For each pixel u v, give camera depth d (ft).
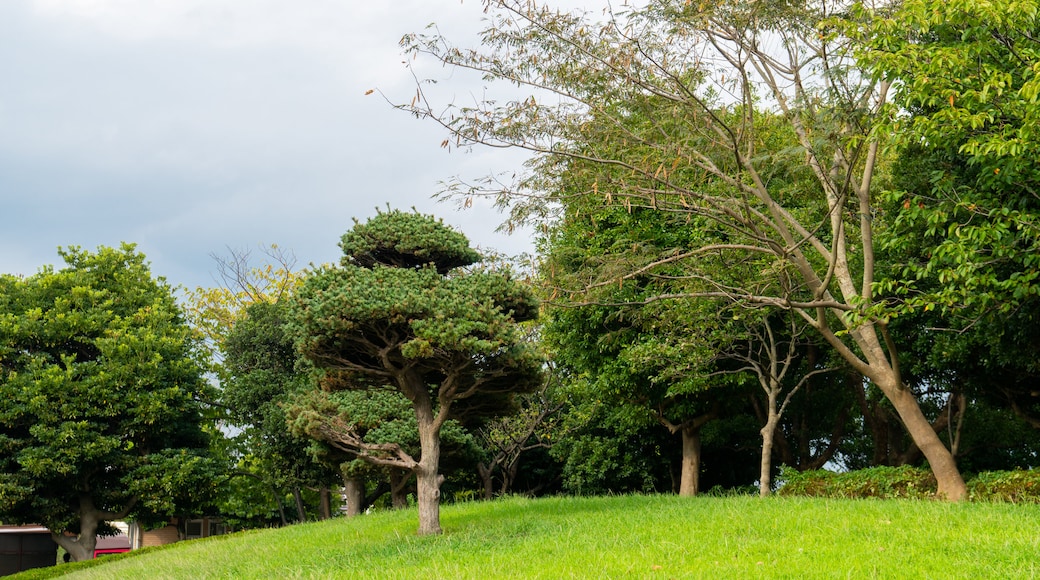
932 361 52.37
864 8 42.47
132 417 89.71
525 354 44.98
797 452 85.81
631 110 52.08
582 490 84.58
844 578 26.37
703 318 58.95
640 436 80.12
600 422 82.07
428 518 44.93
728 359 67.26
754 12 48.91
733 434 83.71
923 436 49.37
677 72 51.08
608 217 67.46
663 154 49.29
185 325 99.96
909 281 43.86
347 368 45.75
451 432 68.54
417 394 46.52
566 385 80.02
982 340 48.08
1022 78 40.96
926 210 42.68
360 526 55.16
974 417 69.72
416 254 46.98
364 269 45.42
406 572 32.17
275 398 90.58
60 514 88.84
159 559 56.90
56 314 90.27
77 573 64.85
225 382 100.68
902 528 33.65
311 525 64.39
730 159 54.44
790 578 26.89
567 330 71.31
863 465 89.04
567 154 49.21
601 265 54.65
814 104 47.73
